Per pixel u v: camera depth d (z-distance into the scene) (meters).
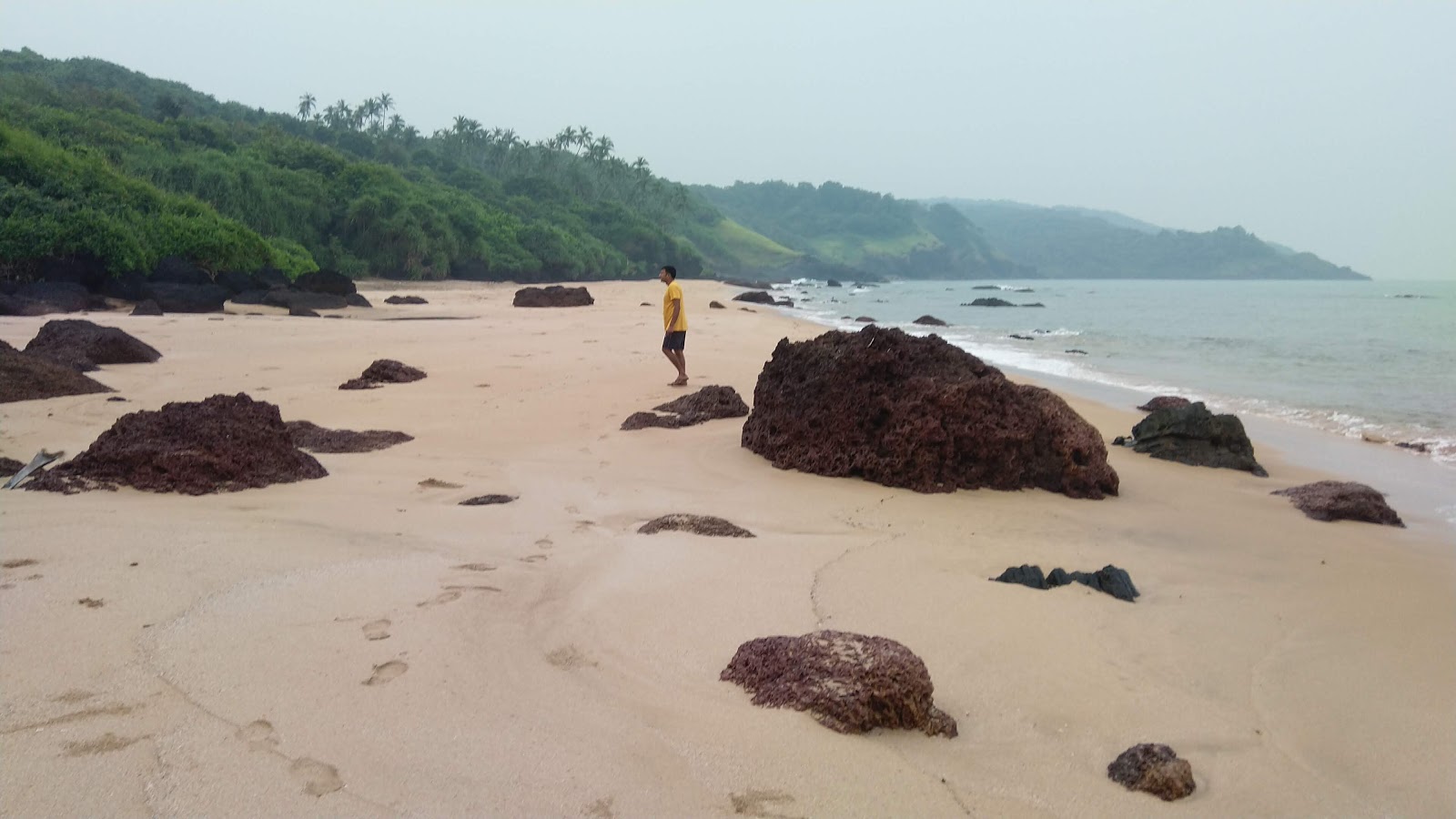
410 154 122.50
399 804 2.77
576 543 5.74
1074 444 8.34
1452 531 7.67
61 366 11.54
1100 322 41.06
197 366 14.35
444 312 32.72
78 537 5.18
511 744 3.16
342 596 4.46
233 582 4.57
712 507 7.04
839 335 9.13
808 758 3.20
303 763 2.96
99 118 70.06
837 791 3.03
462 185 113.12
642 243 120.06
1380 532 7.49
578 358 16.02
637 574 5.12
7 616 3.99
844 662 3.61
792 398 8.87
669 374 14.03
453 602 4.49
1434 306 62.22
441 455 8.52
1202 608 5.34
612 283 84.50
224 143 78.44
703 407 10.73
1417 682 4.35
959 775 3.25
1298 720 3.91
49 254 29.80
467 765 3.01
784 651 3.81
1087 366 21.16
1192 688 4.17
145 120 75.38
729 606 4.71
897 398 8.38
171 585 4.47
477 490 7.18
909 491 8.02
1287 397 16.06
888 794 3.04
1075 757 3.47
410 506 6.56
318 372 13.98
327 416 10.41
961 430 8.23
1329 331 34.12
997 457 8.32
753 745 3.26
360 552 5.26
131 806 2.68
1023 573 5.54
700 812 2.85
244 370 14.00
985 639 4.52
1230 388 17.28
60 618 3.99
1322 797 3.31
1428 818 3.20
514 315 30.75
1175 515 7.80
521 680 3.68
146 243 33.41
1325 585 5.93
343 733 3.16
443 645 3.93
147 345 15.33
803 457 8.55
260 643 3.84
